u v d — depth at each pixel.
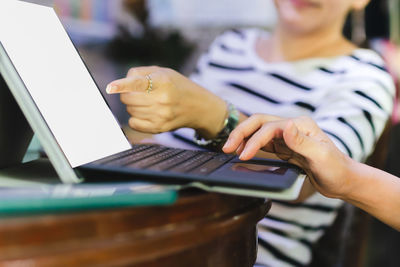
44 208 0.37
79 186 0.48
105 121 0.69
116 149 0.66
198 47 2.58
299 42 1.44
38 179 0.55
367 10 1.51
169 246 0.41
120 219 0.39
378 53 1.32
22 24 0.63
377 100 1.12
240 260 0.54
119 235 0.39
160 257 0.42
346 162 0.70
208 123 0.92
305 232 1.15
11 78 0.52
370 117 1.07
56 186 0.49
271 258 1.12
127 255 0.38
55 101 0.59
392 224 0.75
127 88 0.72
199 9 2.62
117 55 2.42
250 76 1.44
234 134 0.69
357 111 1.08
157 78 0.79
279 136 0.66
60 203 0.37
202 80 1.57
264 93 1.38
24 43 0.60
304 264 1.14
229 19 2.59
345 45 1.41
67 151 0.54
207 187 0.48
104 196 0.39
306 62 1.35
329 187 0.69
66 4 2.12
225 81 1.49
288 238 1.14
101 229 0.38
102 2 2.34
